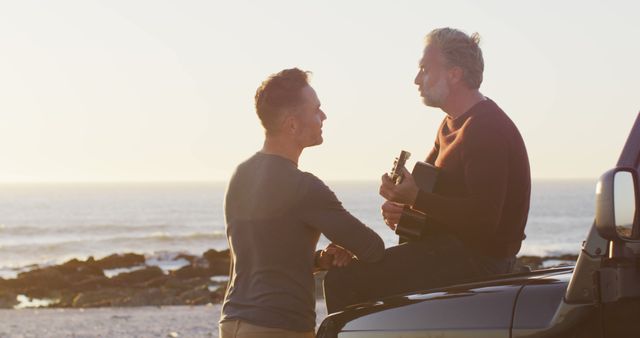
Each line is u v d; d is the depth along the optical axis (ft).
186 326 55.26
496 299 11.31
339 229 13.74
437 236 14.99
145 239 270.87
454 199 14.65
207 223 373.61
